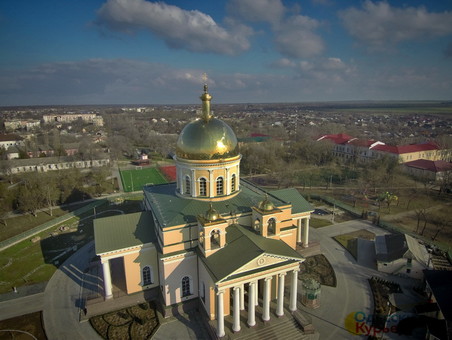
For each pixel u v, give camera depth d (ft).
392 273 171.32
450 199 298.35
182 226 137.18
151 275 149.89
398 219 251.80
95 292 155.84
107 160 453.99
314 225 238.27
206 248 132.16
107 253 138.51
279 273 127.95
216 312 126.41
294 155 450.71
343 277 169.27
